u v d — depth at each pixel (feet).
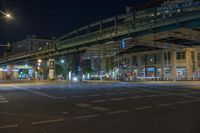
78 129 26.55
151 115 34.81
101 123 29.55
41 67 314.35
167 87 100.07
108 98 56.95
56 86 116.98
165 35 145.79
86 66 344.28
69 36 227.81
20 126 28.19
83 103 48.19
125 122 30.07
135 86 109.50
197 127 27.17
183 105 44.88
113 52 229.86
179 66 232.12
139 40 164.76
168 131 25.43
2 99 57.11
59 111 38.63
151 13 159.53
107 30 155.33
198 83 141.18
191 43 193.06
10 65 353.10
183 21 123.13
